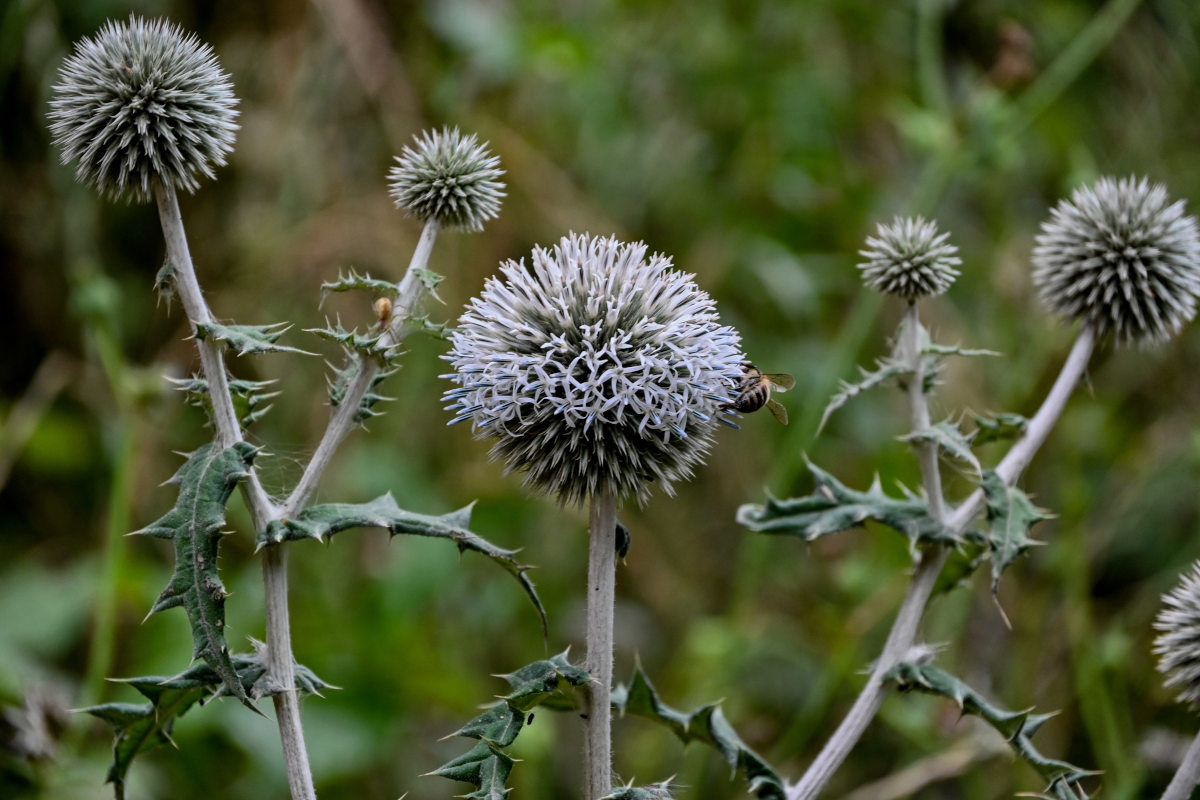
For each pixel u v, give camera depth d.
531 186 7.58
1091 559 6.47
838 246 7.87
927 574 3.30
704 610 7.25
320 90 7.46
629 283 3.09
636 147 7.97
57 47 7.09
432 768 6.52
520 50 7.55
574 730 6.93
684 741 3.29
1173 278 3.68
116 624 6.53
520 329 3.06
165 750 5.95
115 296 6.03
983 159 6.55
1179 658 3.29
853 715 3.25
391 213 7.32
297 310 7.20
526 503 7.12
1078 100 7.82
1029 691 6.11
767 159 7.89
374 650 6.32
